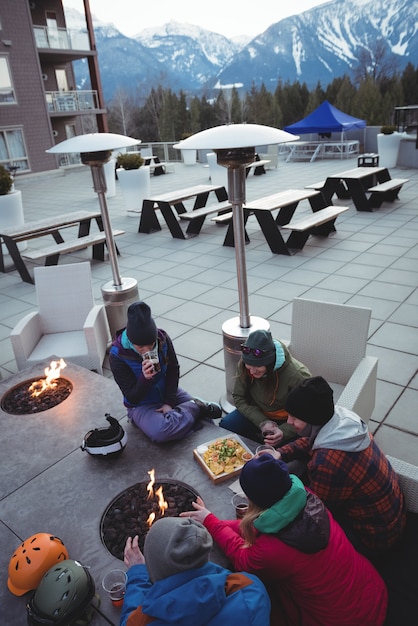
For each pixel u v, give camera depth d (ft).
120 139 15.17
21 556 6.62
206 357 15.90
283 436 9.53
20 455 9.52
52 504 8.18
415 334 16.16
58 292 15.72
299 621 6.10
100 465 9.04
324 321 11.09
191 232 32.50
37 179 75.05
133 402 9.75
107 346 16.34
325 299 19.69
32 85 73.72
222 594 4.97
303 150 69.31
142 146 76.64
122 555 7.17
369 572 6.21
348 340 10.94
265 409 10.27
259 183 50.44
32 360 14.38
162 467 8.83
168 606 4.74
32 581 6.46
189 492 8.27
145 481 8.55
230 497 7.97
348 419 7.14
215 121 183.21
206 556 5.02
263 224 26.17
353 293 20.04
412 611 6.15
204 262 26.16
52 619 5.70
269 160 59.62
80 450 9.52
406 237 27.30
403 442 11.28
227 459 8.61
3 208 29.86
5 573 6.93
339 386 11.29
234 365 12.07
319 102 152.66
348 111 137.08
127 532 7.52
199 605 4.74
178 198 31.91
